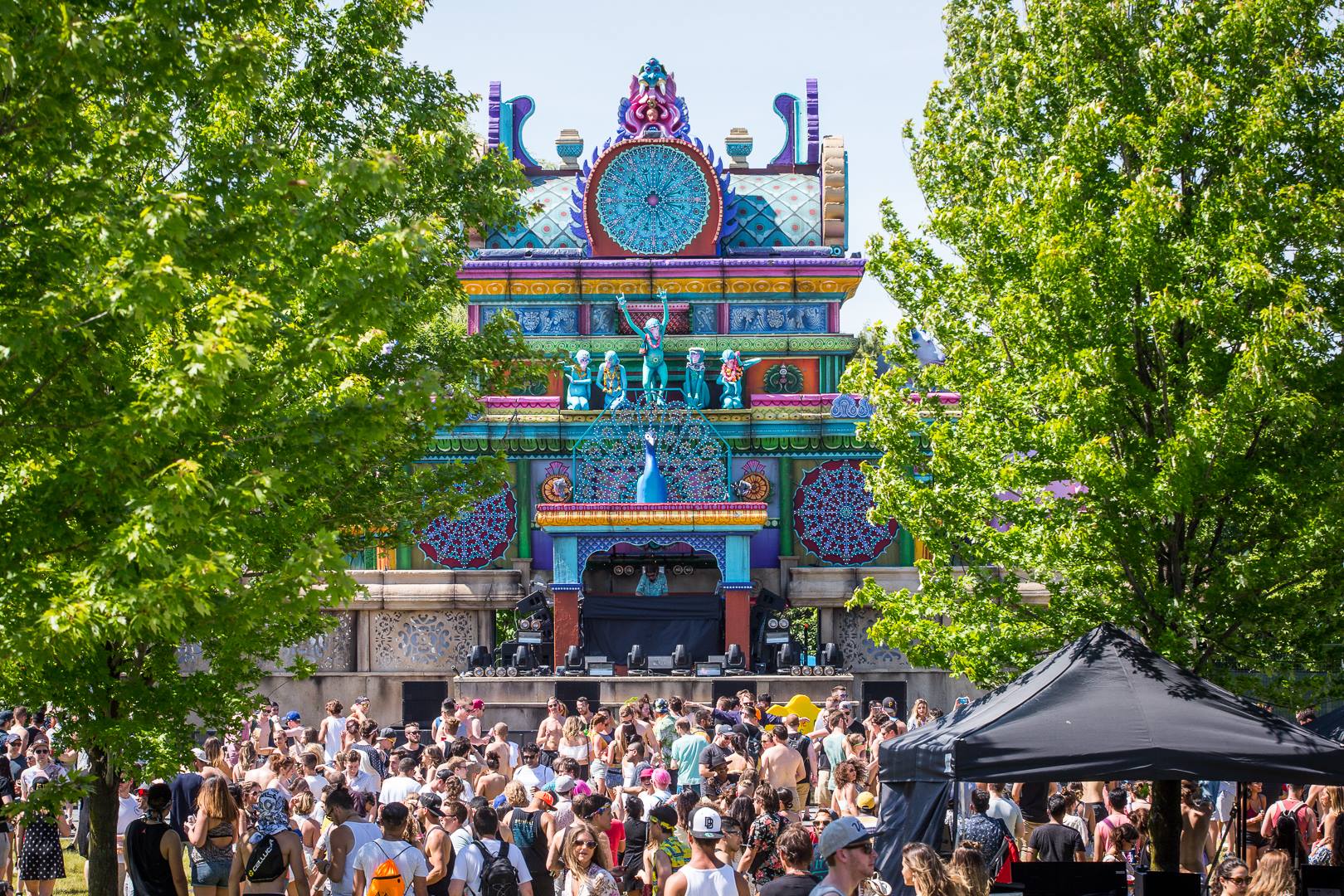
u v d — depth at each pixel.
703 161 44.25
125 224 10.94
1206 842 18.78
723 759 18.47
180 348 10.68
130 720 13.75
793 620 41.25
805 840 11.45
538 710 36.12
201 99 15.15
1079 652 14.24
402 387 13.22
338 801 13.77
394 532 19.27
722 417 41.72
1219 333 17.88
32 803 13.04
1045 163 19.33
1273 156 18.27
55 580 10.99
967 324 21.00
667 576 41.62
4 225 11.12
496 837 13.67
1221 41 18.84
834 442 41.72
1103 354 17.70
